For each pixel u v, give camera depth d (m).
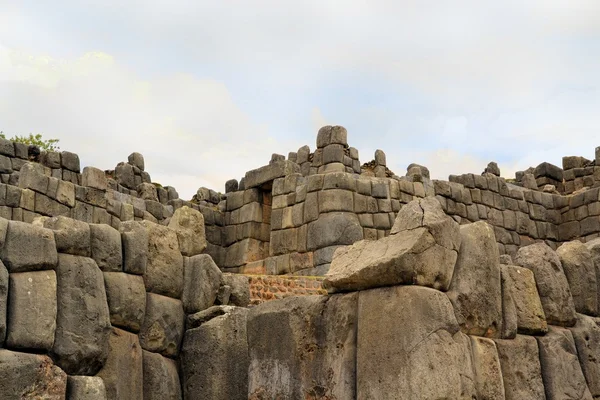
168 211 22.20
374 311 8.16
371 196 20.92
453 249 8.43
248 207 22.61
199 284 9.86
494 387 8.30
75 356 8.05
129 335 8.88
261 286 14.39
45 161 20.58
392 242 8.42
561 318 9.60
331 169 21.97
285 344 9.03
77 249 8.41
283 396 8.91
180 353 9.67
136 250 9.14
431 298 7.93
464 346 8.06
